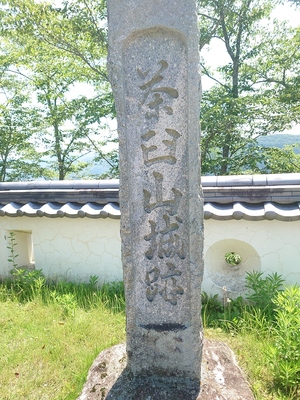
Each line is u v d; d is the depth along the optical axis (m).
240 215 3.90
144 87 2.44
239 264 4.56
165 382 2.61
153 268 2.67
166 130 2.47
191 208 2.48
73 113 12.27
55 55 11.17
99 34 9.84
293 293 3.17
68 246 4.92
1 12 9.02
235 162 11.25
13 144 13.16
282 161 11.30
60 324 3.73
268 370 2.87
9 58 11.44
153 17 2.29
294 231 4.04
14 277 5.19
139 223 2.62
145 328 2.67
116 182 4.84
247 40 11.76
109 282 4.79
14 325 3.82
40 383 2.90
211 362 2.85
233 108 10.20
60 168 14.29
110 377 2.70
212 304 4.12
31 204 4.91
